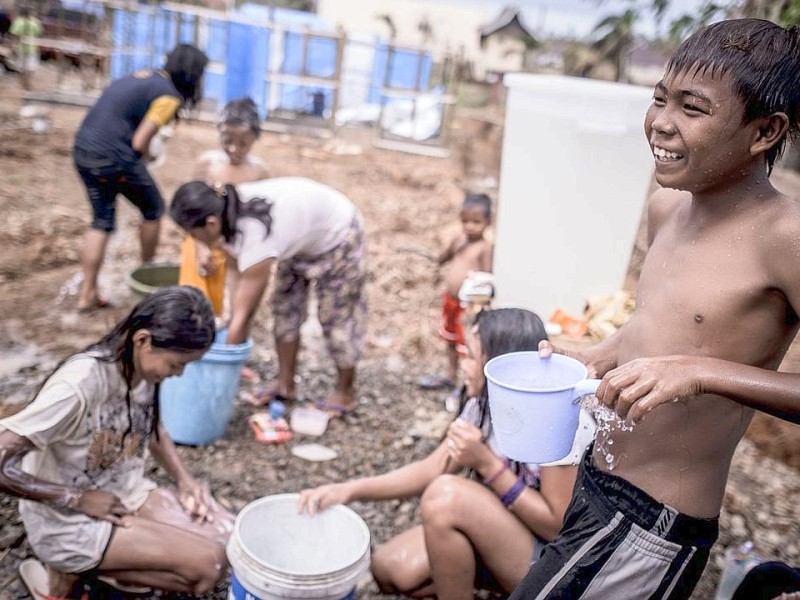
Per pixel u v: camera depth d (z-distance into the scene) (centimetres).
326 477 360
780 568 232
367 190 976
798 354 486
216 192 350
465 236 463
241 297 363
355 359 408
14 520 301
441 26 2445
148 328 243
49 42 1289
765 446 420
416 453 388
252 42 1345
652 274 183
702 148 158
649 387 153
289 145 1220
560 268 400
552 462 187
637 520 180
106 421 253
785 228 159
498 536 240
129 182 498
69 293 539
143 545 256
